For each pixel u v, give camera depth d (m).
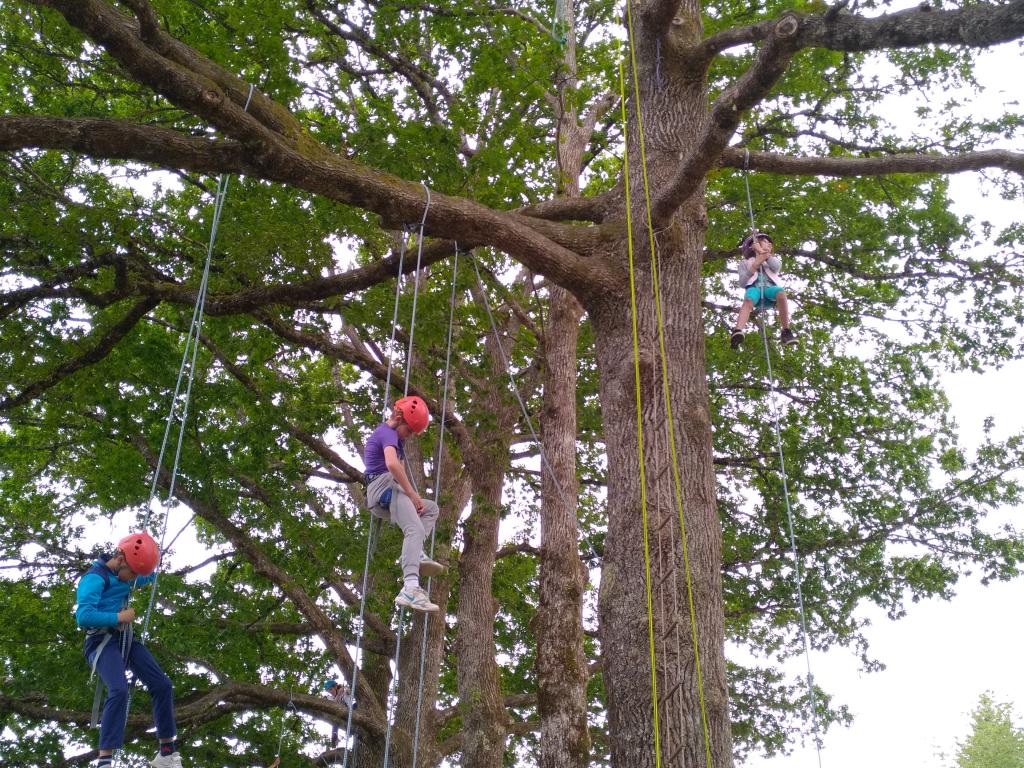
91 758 13.03
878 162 8.59
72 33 12.38
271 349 14.75
